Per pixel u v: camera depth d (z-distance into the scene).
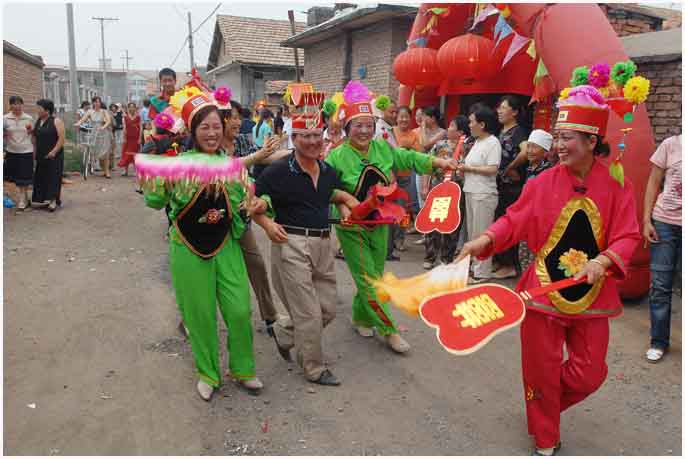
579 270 2.99
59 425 3.37
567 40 5.39
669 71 5.85
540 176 3.12
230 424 3.46
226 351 4.46
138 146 14.40
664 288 4.29
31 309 5.15
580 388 3.08
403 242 7.54
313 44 14.80
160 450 3.17
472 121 5.76
